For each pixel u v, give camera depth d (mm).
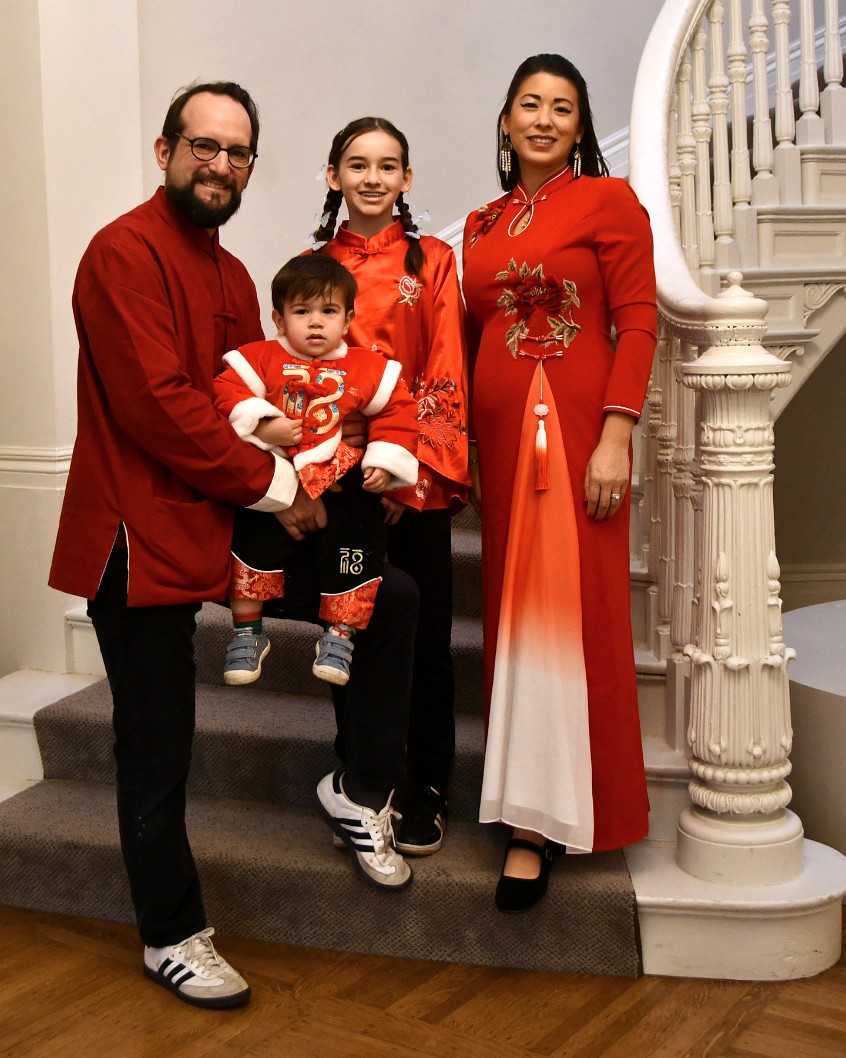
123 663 2094
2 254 3312
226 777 2787
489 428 2328
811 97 3289
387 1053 2051
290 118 4113
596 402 2234
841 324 3291
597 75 4211
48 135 3254
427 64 4152
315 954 2412
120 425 2008
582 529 2242
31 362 3309
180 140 2051
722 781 2287
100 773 2920
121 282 1962
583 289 2236
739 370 2188
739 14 3104
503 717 2293
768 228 3193
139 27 3787
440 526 2438
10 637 3412
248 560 2127
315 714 2865
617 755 2285
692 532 2568
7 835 2607
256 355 2127
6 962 2385
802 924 2273
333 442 2098
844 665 2941
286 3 4039
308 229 4168
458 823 2639
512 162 2410
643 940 2309
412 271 2344
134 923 2555
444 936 2363
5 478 3346
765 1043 2068
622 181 2230
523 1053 2045
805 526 4512
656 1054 2037
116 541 2059
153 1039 2102
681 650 2590
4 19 3248
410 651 2230
